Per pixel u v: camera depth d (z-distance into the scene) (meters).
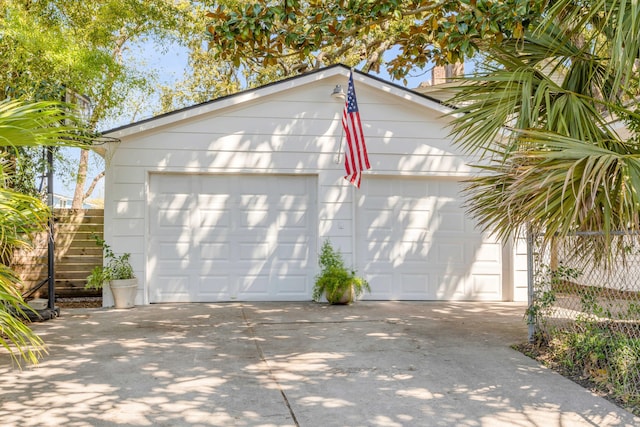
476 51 5.31
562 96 4.33
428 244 8.75
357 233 8.62
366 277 8.61
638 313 4.32
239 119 8.31
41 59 6.11
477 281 8.81
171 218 8.27
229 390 3.96
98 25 8.00
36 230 4.12
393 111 8.60
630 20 3.63
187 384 4.11
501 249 8.88
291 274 8.48
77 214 9.20
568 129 4.14
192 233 8.30
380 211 8.68
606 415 3.44
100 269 7.92
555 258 5.31
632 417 3.40
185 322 6.66
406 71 6.67
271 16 5.14
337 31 5.43
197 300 8.28
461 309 7.79
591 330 4.46
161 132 8.14
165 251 8.25
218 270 8.34
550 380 4.20
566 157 3.54
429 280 8.73
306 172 8.43
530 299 5.31
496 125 4.44
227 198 8.38
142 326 6.41
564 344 4.71
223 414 3.47
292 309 7.64
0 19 5.86
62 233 9.15
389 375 4.36
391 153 8.59
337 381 4.19
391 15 5.48
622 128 6.47
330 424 3.31
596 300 4.48
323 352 5.13
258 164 8.34
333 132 8.50
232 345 5.43
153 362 4.75
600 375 4.14
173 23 9.09
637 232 3.56
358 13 5.29
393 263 8.67
